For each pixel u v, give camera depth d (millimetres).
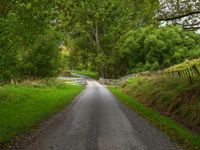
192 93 24969
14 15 25703
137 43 87375
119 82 76000
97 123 20062
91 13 32906
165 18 28094
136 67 91000
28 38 28188
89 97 42312
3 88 38188
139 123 20359
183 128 18906
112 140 14945
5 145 13844
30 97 34969
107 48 100125
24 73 50969
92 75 130625
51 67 53094
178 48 81125
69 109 28125
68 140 14859
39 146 13672
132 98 41688
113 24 87500
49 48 51656
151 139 15344
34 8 25750
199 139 15617
